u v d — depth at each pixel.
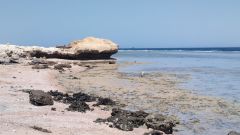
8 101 23.00
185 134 19.06
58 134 16.02
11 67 48.88
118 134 17.47
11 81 33.94
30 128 16.11
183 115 23.31
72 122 18.80
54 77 42.59
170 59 101.81
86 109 22.78
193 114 23.66
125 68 62.47
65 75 46.03
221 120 22.19
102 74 49.72
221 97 30.50
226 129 20.14
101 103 25.53
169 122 20.00
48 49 74.31
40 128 16.33
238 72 56.41
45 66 52.34
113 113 21.39
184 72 55.69
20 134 14.70
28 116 19.25
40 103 22.45
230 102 28.09
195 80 44.00
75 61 71.25
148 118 20.53
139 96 30.12
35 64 55.62
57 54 74.31
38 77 38.94
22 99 23.92
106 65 69.38
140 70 58.38
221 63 81.81
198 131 19.67
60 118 19.48
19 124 16.77
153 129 19.05
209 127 20.52
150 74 51.06
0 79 34.78
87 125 18.42
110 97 29.27
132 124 19.22
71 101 24.94
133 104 26.48
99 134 16.95
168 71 57.31
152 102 27.48
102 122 19.30
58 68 52.72
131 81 41.41
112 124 19.00
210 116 23.19
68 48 78.38
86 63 71.62
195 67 67.50
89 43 77.75
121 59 99.19
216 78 46.81
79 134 16.50
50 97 23.11
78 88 34.19
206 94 32.12
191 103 27.44
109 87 35.53
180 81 42.56
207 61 91.00
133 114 21.19
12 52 70.12
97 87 35.31
